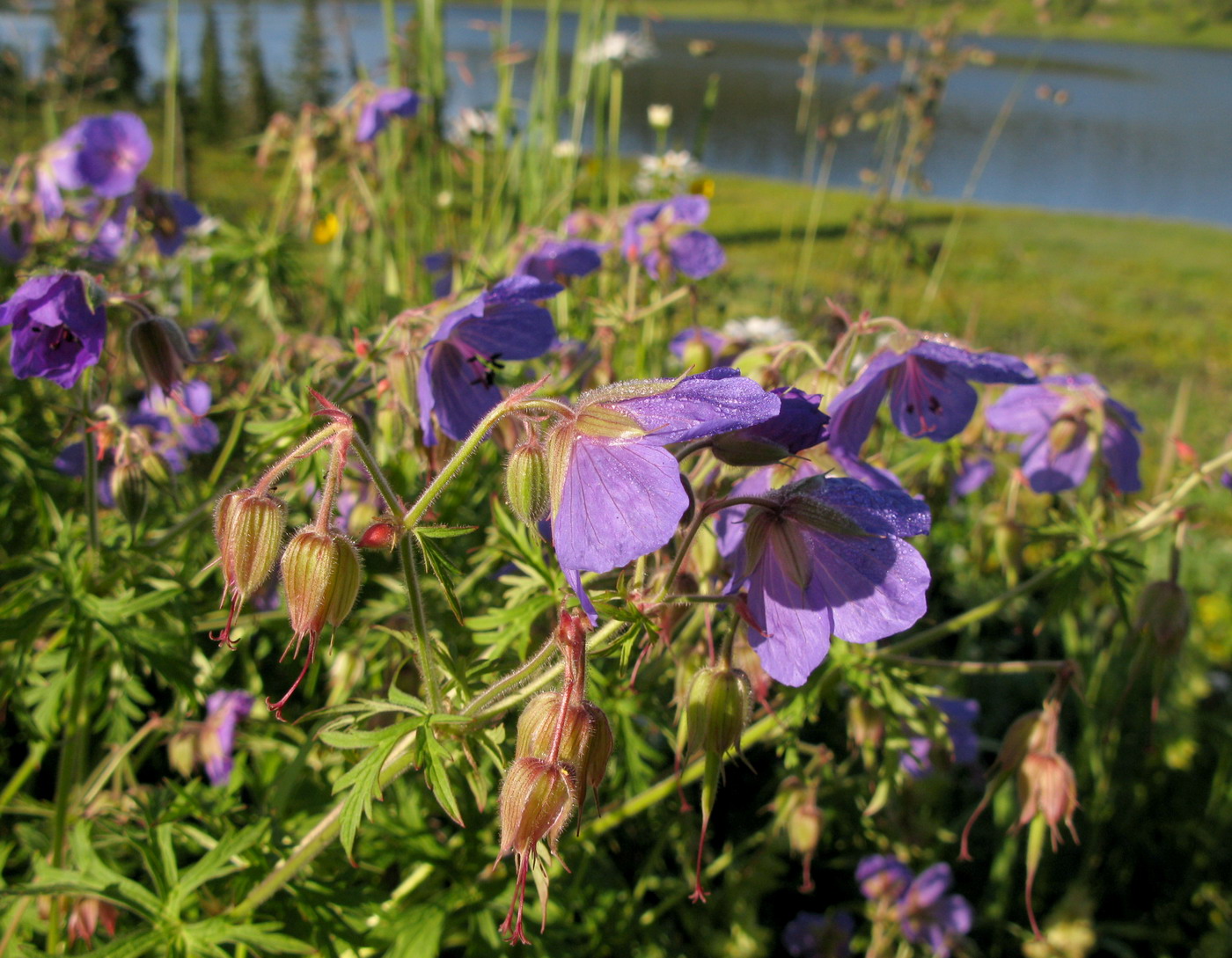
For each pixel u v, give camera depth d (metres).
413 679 0.19
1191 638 0.38
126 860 0.22
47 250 0.28
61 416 0.27
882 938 0.28
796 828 0.24
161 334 0.19
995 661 0.36
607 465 0.13
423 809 0.22
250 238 0.30
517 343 0.19
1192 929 0.32
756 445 0.14
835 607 0.14
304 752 0.18
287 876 0.17
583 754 0.13
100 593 0.20
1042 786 0.19
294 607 0.13
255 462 0.22
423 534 0.14
